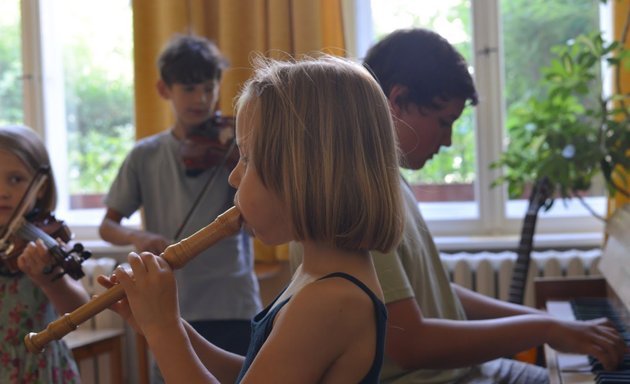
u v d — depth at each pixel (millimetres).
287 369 1037
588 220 3775
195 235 1158
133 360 3605
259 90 1116
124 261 3879
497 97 3752
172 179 2797
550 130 2916
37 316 2100
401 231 1123
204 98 2822
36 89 4039
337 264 1108
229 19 3545
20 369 2066
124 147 4125
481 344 1621
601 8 3746
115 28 4094
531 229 3080
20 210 2133
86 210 4145
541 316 1713
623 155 2861
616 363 1678
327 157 1066
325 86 1095
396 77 1770
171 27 3562
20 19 4047
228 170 2801
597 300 2535
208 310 2684
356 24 3711
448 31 3818
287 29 3531
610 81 3598
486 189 3779
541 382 1896
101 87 4113
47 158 2256
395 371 1666
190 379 1093
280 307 1134
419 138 1795
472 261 3498
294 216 1076
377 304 1091
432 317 1736
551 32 3775
